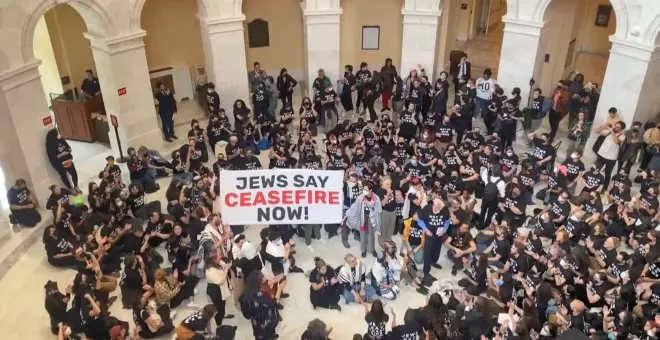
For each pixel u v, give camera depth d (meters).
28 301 9.16
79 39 14.59
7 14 9.74
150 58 14.95
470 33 18.91
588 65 17.42
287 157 11.31
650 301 8.03
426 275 9.37
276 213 8.81
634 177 11.95
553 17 14.33
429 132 11.27
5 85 9.94
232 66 13.73
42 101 10.79
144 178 11.68
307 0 13.61
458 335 7.42
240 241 8.56
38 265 9.96
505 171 10.93
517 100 12.35
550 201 10.41
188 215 9.72
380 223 9.62
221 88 13.85
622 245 9.90
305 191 8.74
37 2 10.23
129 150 11.45
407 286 9.33
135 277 8.59
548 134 11.88
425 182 10.55
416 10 13.72
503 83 13.61
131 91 12.52
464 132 12.88
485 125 13.66
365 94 14.04
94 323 7.87
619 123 11.20
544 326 7.44
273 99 14.15
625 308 7.52
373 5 15.38
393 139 11.81
